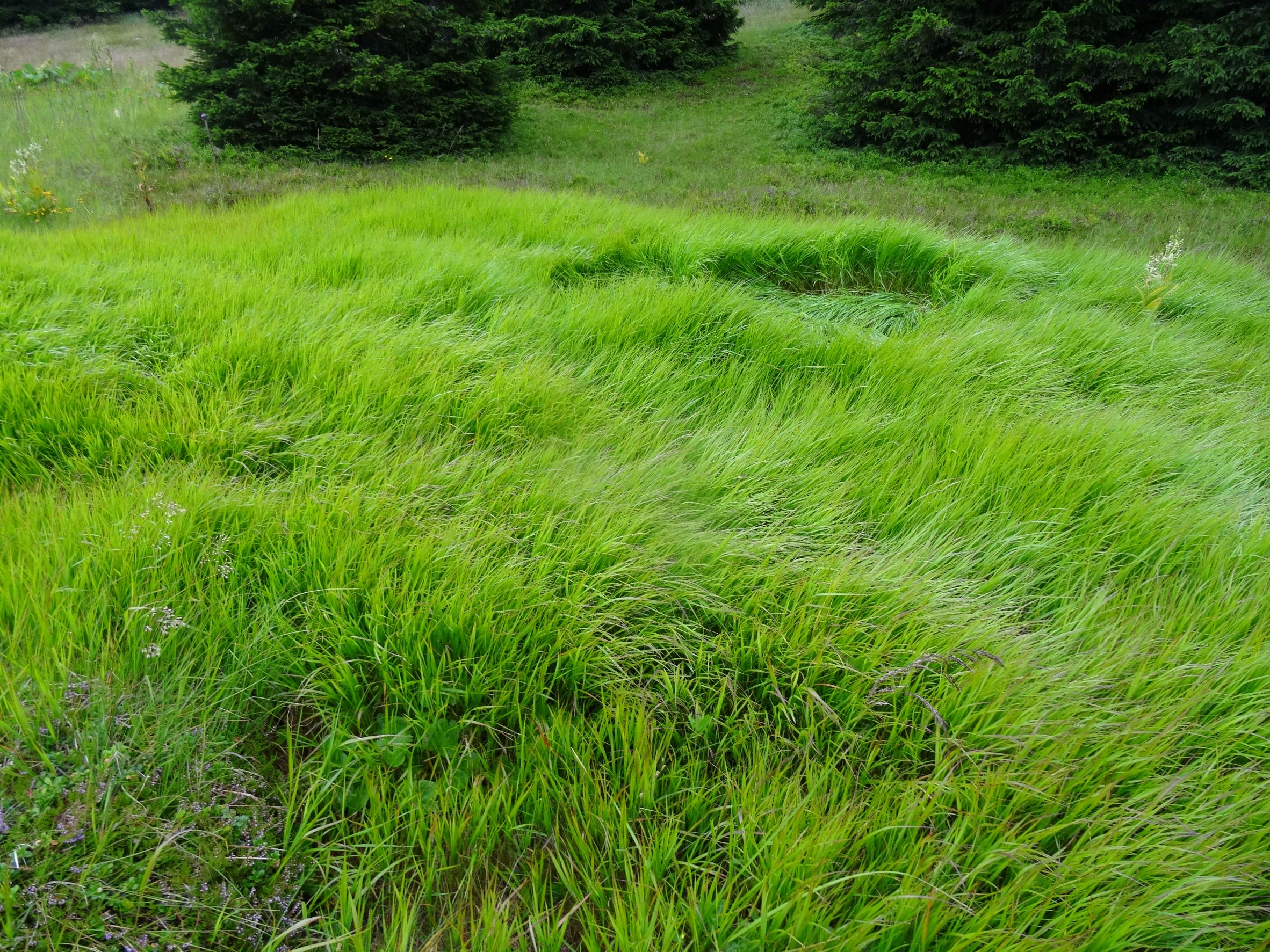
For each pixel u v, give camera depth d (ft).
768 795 5.95
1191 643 7.35
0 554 7.60
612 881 5.57
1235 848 5.71
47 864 4.90
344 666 6.72
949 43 42.16
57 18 78.23
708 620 7.75
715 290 15.52
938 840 5.55
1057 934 5.05
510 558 7.86
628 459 10.24
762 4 85.05
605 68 54.39
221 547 7.71
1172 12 39.75
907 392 12.21
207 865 5.28
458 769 6.40
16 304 13.07
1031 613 8.18
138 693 6.35
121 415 10.25
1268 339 16.16
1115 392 13.14
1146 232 27.91
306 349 12.09
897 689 6.51
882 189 34.71
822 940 5.00
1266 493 10.39
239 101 35.83
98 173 32.37
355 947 4.99
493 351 13.09
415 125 38.88
